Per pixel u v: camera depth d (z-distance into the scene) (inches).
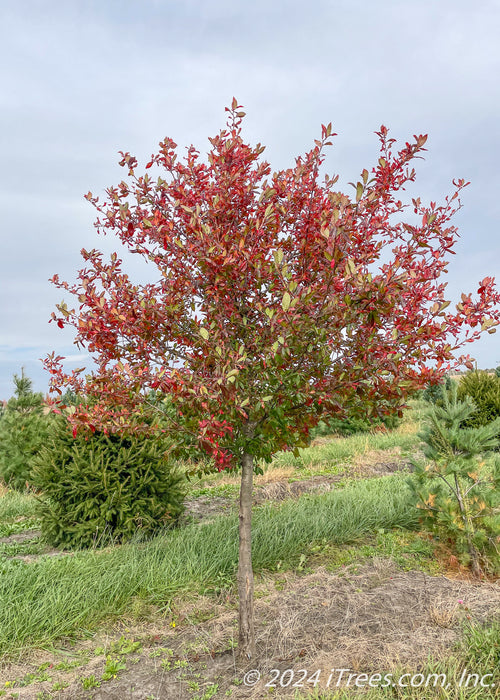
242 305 155.6
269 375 142.3
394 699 122.6
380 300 121.9
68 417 154.6
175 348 161.5
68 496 273.0
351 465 448.1
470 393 494.6
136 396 152.3
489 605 174.4
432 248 144.9
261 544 231.1
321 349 132.6
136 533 261.4
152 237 153.5
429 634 154.4
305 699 125.6
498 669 130.4
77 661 152.3
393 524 266.7
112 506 268.4
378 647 148.3
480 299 133.0
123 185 160.6
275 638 158.7
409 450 497.0
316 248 149.3
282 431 150.1
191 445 158.1
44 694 135.6
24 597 179.5
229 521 262.8
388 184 152.7
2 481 451.8
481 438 226.7
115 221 163.6
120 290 162.6
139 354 152.3
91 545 263.0
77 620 171.8
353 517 265.0
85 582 191.3
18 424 457.4
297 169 155.3
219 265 137.6
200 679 140.9
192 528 260.8
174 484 290.2
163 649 156.6
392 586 192.5
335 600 181.3
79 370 162.2
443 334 134.6
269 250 154.7
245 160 159.5
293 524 251.6
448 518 216.4
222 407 140.5
